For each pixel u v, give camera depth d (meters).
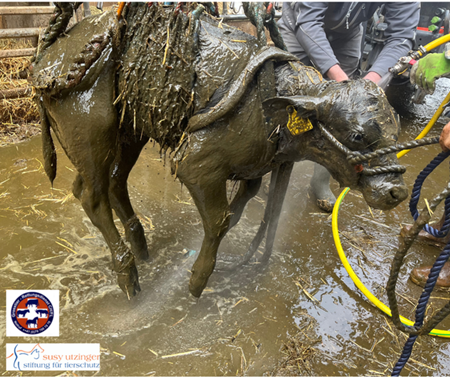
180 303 2.51
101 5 2.30
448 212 1.72
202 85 1.92
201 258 2.25
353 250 3.13
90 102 2.08
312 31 2.89
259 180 2.58
